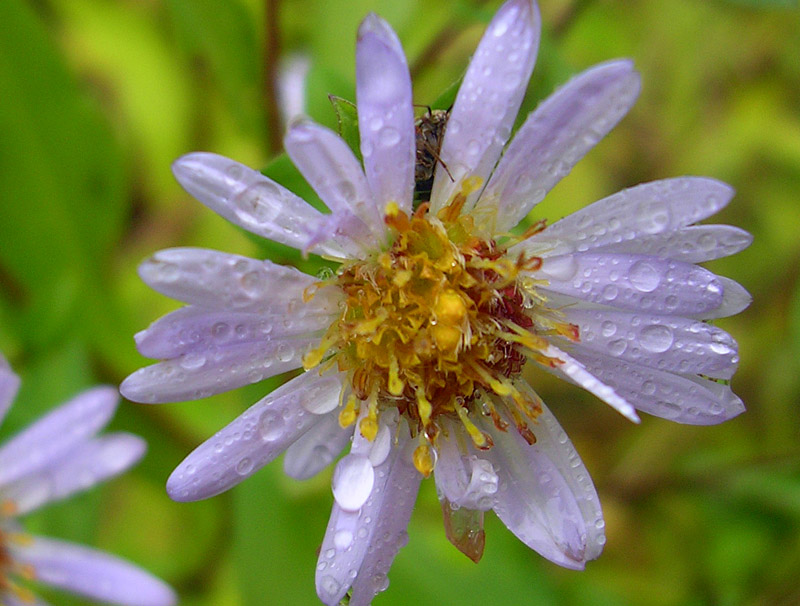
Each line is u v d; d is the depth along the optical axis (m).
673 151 0.10
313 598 0.07
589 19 0.10
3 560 0.07
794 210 0.10
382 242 0.05
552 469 0.05
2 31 0.07
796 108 0.10
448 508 0.05
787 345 0.10
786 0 0.07
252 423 0.05
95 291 0.08
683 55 0.11
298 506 0.07
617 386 0.05
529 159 0.05
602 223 0.05
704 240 0.05
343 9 0.08
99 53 0.10
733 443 0.10
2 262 0.08
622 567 0.09
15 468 0.07
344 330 0.05
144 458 0.08
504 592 0.08
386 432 0.05
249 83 0.08
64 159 0.08
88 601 0.08
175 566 0.09
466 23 0.08
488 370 0.05
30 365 0.08
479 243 0.05
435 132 0.05
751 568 0.09
